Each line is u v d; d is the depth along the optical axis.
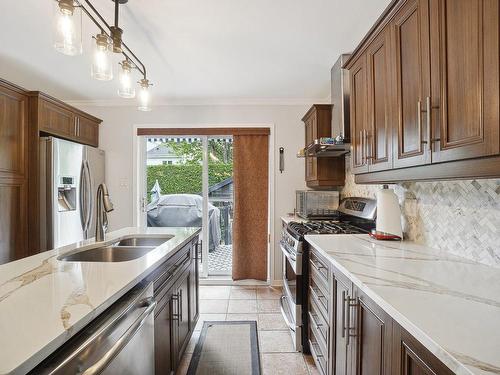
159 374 1.51
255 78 3.06
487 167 0.89
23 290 1.00
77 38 1.35
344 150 2.80
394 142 1.41
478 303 0.92
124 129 3.83
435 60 1.10
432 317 0.82
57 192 2.82
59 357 0.74
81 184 3.17
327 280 1.68
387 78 1.48
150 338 1.28
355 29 2.12
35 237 2.76
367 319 1.14
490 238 1.29
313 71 2.88
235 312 3.00
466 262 1.37
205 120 3.83
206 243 4.00
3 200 2.53
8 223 2.57
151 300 1.29
